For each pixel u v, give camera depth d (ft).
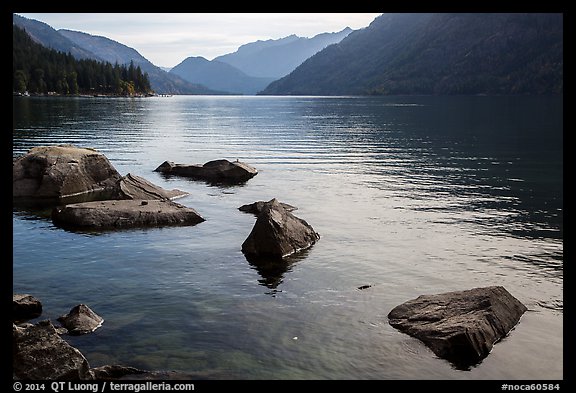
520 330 48.42
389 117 370.12
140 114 400.47
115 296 55.67
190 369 41.52
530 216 92.43
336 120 348.79
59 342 39.88
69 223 83.46
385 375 41.50
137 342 45.60
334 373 41.68
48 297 55.06
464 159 162.50
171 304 53.78
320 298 55.88
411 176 134.31
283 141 220.64
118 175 115.85
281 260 68.49
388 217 92.22
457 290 58.34
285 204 98.84
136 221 84.23
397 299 55.72
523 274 63.62
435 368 42.57
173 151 184.96
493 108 437.58
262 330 48.37
